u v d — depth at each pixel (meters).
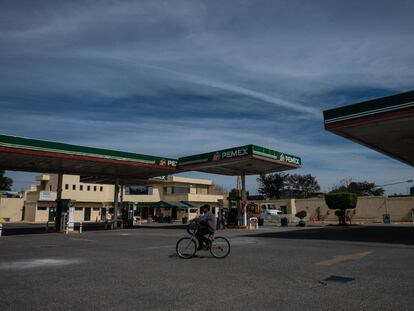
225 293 5.87
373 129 15.64
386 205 41.88
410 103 13.26
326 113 15.75
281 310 4.92
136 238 17.47
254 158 25.50
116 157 26.14
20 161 24.98
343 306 5.08
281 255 10.39
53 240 16.78
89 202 53.91
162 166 29.42
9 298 5.64
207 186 62.03
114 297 5.66
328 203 33.41
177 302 5.35
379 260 9.29
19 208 54.56
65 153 23.55
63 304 5.29
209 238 9.99
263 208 50.97
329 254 10.56
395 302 5.27
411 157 24.25
